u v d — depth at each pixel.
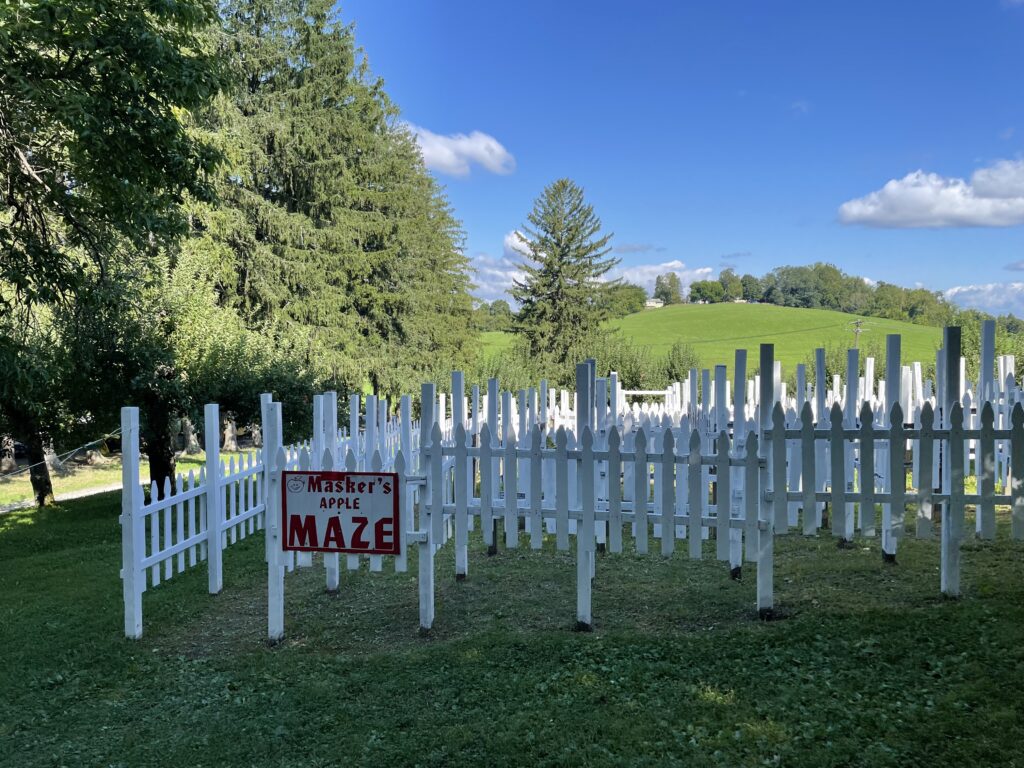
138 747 4.22
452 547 8.44
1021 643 4.48
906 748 3.55
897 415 5.15
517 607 6.14
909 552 6.98
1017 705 3.81
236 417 15.51
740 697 4.22
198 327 15.12
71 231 11.13
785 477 5.27
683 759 3.63
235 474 9.09
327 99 31.03
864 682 4.25
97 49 8.53
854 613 5.31
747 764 3.54
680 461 5.33
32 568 9.28
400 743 4.02
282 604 5.76
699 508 5.31
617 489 5.41
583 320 51.25
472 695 4.51
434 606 6.28
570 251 52.00
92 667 5.43
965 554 6.78
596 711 4.18
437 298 43.28
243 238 26.92
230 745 4.16
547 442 5.80
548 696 4.41
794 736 3.76
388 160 33.91
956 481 5.10
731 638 5.04
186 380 14.63
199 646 5.79
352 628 5.91
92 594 7.36
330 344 29.06
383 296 32.91
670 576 6.82
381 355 32.19
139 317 14.37
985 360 8.31
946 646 4.58
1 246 9.90
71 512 15.62
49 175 9.77
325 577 7.41
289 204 29.89
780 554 7.33
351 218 31.06
